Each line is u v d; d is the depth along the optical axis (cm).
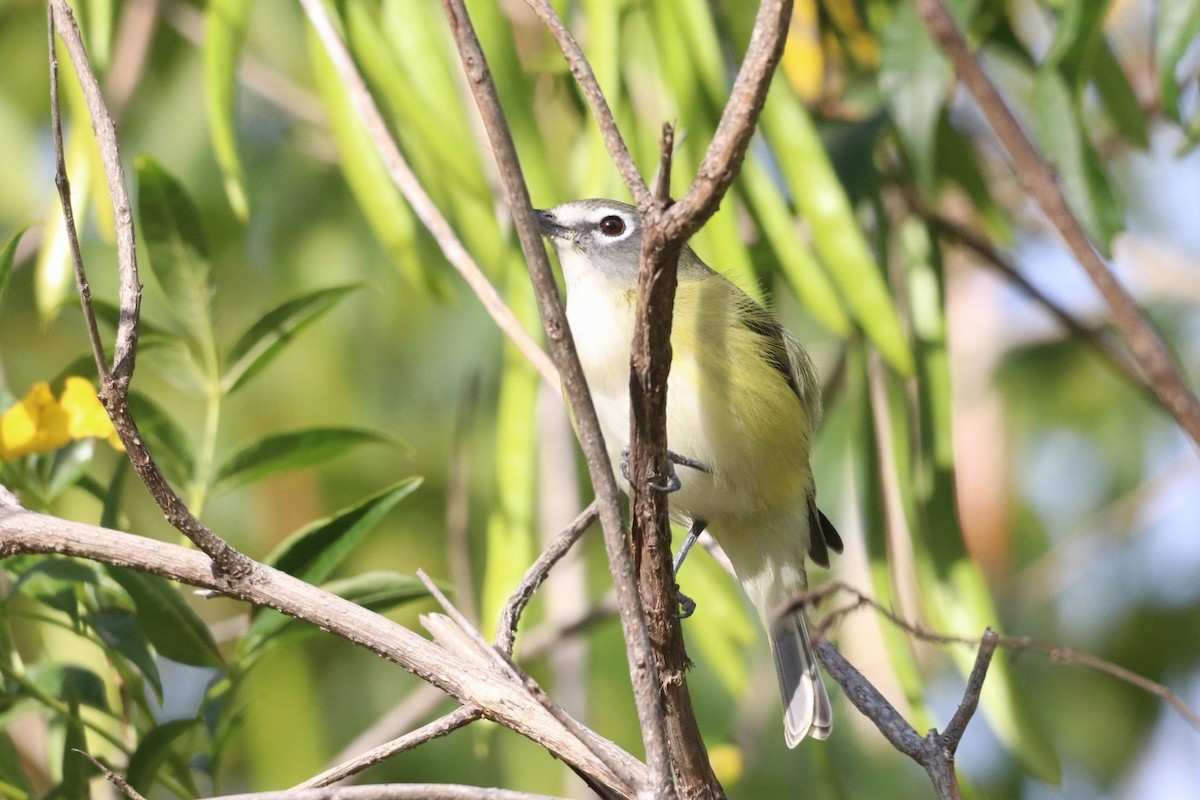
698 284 884
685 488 868
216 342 745
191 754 685
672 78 844
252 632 675
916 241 1030
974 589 902
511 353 862
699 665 1263
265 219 1374
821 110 1111
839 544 982
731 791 1177
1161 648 1377
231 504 1294
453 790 543
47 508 695
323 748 1174
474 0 866
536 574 658
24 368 1281
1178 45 891
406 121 885
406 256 885
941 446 937
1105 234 911
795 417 882
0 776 685
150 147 1316
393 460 1328
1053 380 1445
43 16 1296
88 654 805
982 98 461
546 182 877
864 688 663
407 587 698
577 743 555
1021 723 871
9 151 1295
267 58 1352
